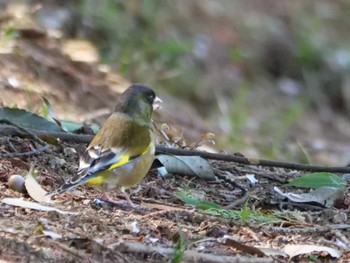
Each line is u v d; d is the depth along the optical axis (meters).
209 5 22.70
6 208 8.66
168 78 19.03
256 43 22.27
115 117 9.63
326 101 21.47
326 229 9.02
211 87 19.66
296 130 19.69
